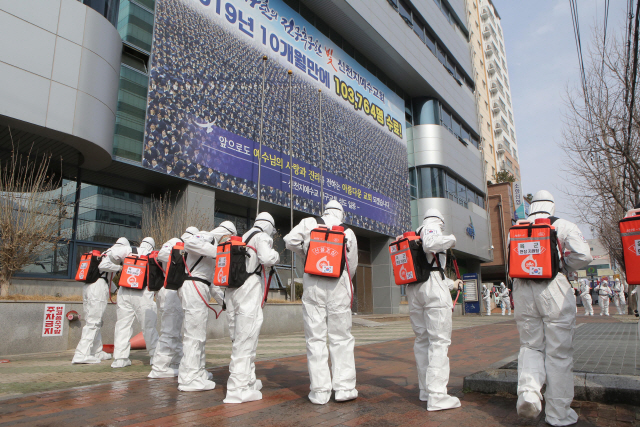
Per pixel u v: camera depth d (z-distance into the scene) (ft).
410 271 13.99
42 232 32.96
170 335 19.02
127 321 22.62
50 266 40.14
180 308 19.52
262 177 57.26
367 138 82.99
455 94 114.83
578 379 14.24
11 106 32.86
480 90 164.86
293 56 67.10
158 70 46.32
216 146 51.29
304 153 66.03
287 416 12.40
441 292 13.62
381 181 85.05
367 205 79.56
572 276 12.90
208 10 53.31
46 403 13.88
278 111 62.13
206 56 51.98
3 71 32.78
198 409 13.17
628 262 10.70
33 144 37.76
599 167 30.48
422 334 14.38
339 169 73.61
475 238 112.16
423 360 14.34
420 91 101.86
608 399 13.58
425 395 14.14
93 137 37.78
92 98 38.04
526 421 11.91
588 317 67.87
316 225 15.46
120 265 24.11
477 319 74.08
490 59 179.83
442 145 101.24
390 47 84.02
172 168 46.09
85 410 12.98
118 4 44.11
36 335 28.30
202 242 16.38
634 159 25.76
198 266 16.85
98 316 23.82
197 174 48.52
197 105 49.83
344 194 73.77
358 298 81.05
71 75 36.68
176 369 19.51
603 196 31.32
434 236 13.55
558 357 11.63
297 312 47.11
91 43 38.50
